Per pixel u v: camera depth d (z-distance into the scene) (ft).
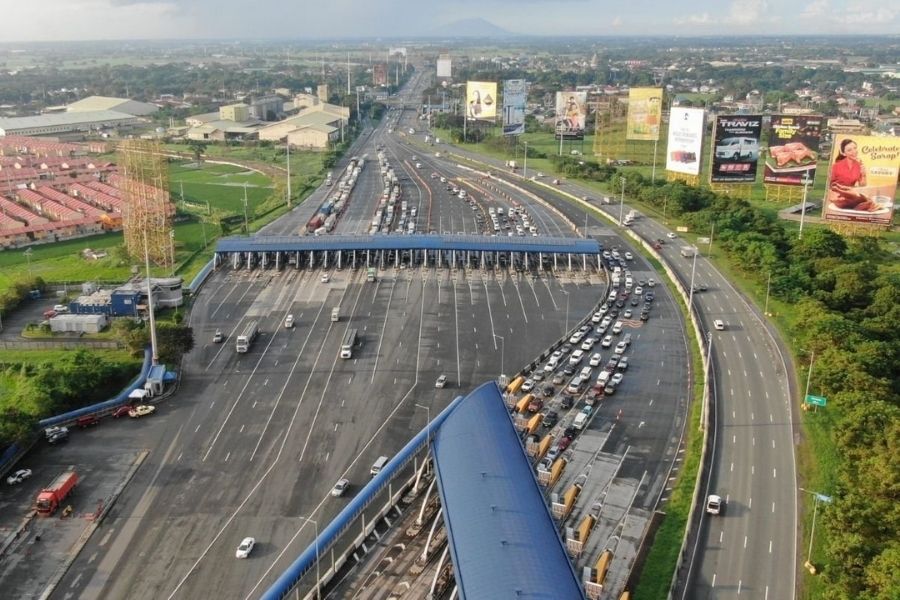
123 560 342.64
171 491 393.70
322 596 317.01
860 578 312.09
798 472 410.93
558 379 518.78
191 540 355.77
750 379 520.83
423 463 396.37
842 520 341.62
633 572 333.21
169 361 536.83
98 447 434.30
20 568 336.90
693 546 351.25
